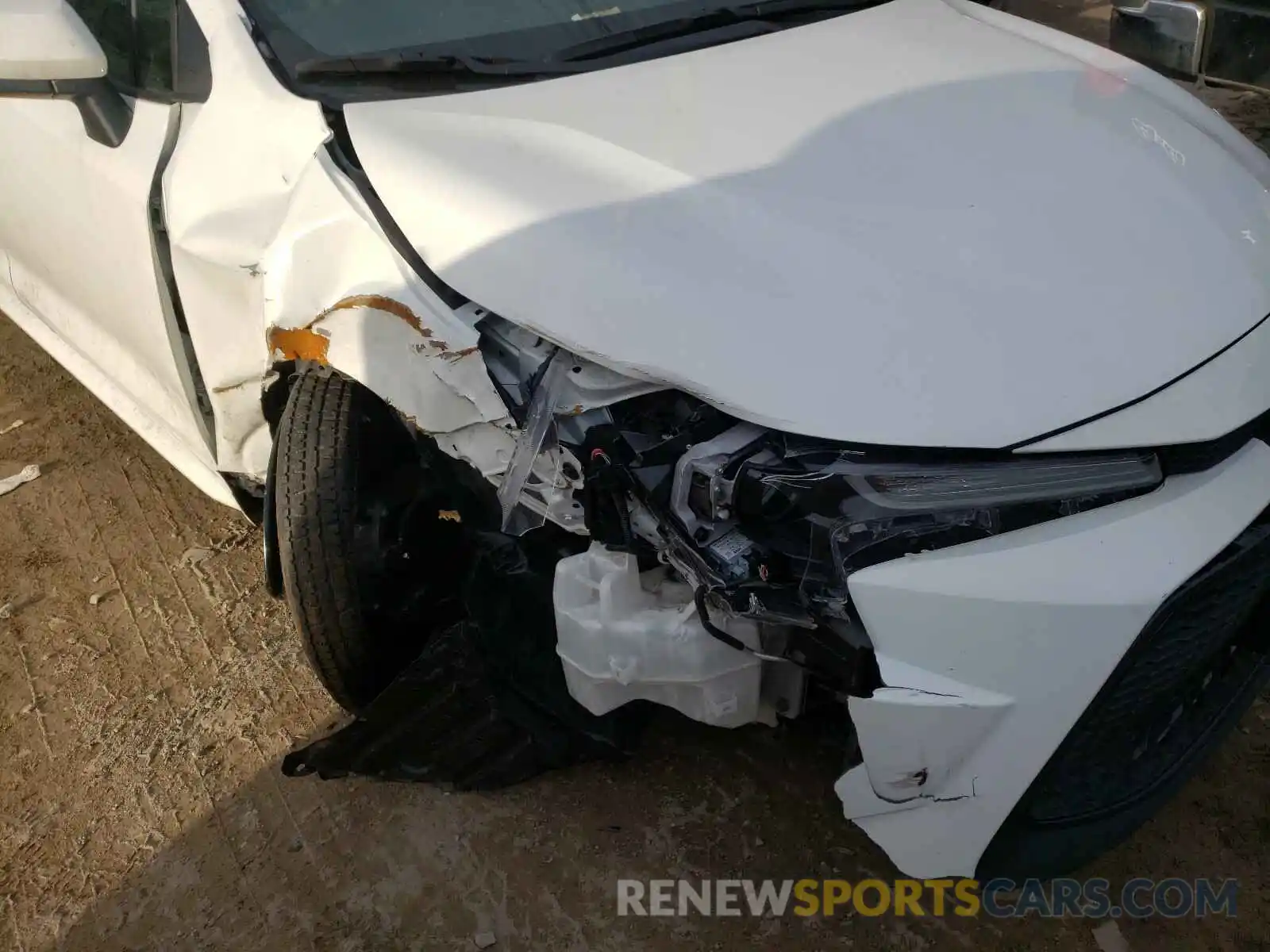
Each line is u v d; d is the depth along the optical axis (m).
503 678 1.94
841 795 1.51
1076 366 1.50
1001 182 1.77
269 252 1.77
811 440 1.42
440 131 1.81
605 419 1.51
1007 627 1.38
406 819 1.99
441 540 2.03
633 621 1.57
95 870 1.95
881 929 1.77
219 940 1.81
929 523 1.40
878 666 1.39
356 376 1.64
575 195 1.64
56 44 1.90
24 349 3.60
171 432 2.55
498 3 2.13
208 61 2.00
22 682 2.35
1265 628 1.79
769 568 1.46
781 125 1.83
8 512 2.86
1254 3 3.44
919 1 2.56
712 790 2.00
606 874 1.87
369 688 2.15
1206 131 2.21
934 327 1.49
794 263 1.55
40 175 2.39
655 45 2.14
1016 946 1.75
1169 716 1.68
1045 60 2.23
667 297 1.50
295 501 1.87
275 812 2.03
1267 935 1.75
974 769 1.43
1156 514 1.46
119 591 2.59
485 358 1.58
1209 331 1.61
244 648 2.41
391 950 1.77
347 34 2.01
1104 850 1.61
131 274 2.19
